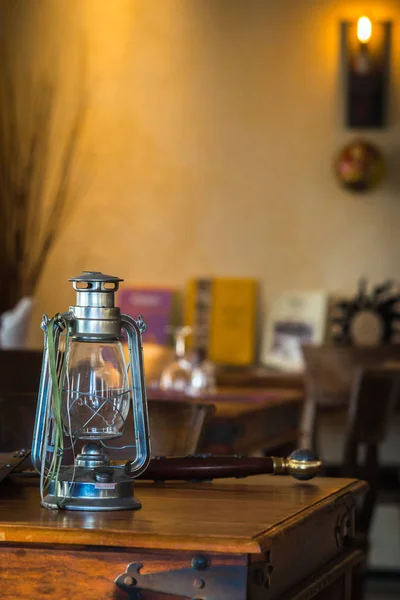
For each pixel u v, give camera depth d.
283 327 5.43
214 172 5.54
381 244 5.45
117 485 1.26
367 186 5.36
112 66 5.57
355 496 1.52
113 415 1.28
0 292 5.39
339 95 5.47
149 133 5.56
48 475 1.29
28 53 5.57
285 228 5.50
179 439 1.87
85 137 5.56
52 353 1.22
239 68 5.52
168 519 1.18
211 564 1.07
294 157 5.50
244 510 1.26
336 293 5.46
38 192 5.53
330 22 5.47
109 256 5.55
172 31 5.55
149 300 5.47
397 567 5.12
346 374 3.86
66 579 1.11
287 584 1.21
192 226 5.54
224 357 5.43
